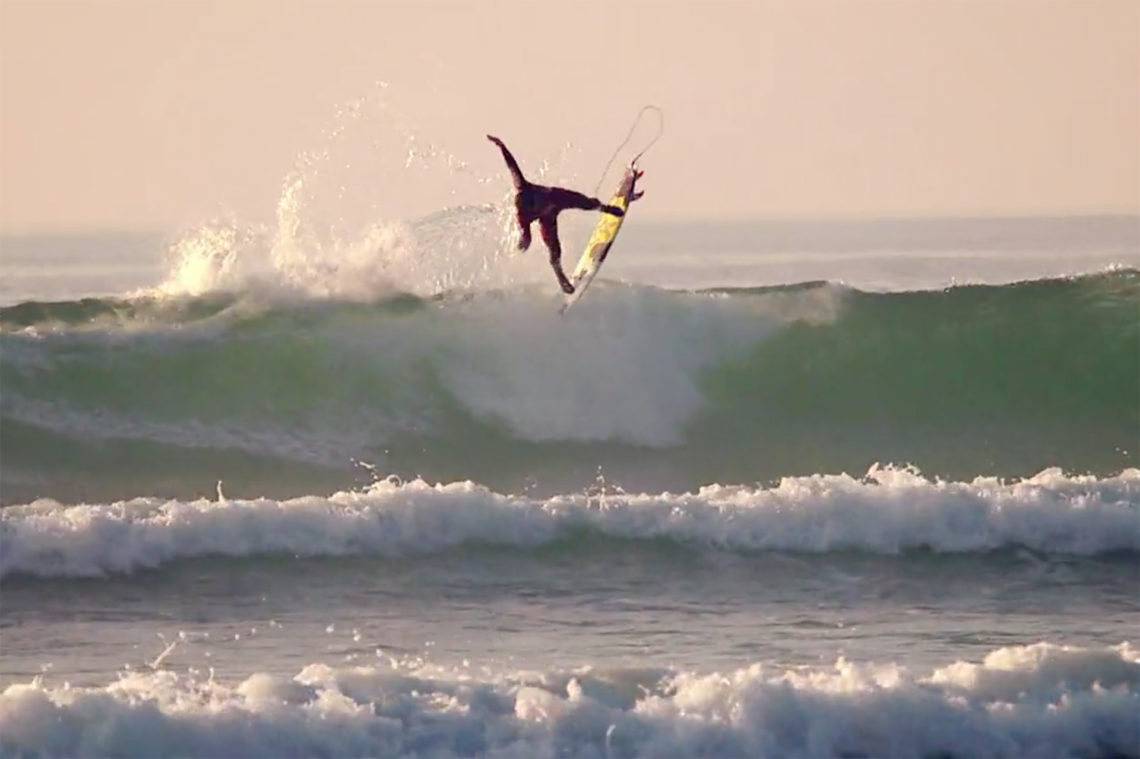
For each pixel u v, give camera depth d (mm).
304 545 57188
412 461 76000
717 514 59562
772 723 39281
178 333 79625
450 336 81062
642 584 55000
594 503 60094
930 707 39906
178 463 73812
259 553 56719
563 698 40625
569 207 57438
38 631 49844
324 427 77438
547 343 81625
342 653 47781
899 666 45281
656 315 83562
